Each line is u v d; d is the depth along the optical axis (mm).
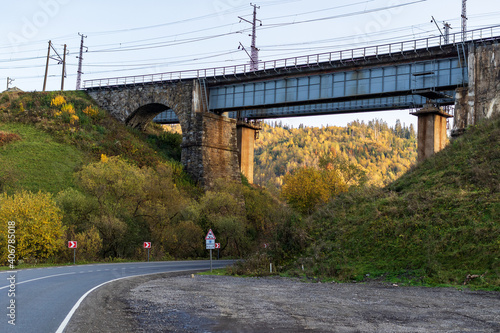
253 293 18141
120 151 66875
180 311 12992
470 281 19969
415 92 50500
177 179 61719
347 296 17297
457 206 25875
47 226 37031
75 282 20000
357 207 33031
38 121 70625
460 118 46562
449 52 49000
